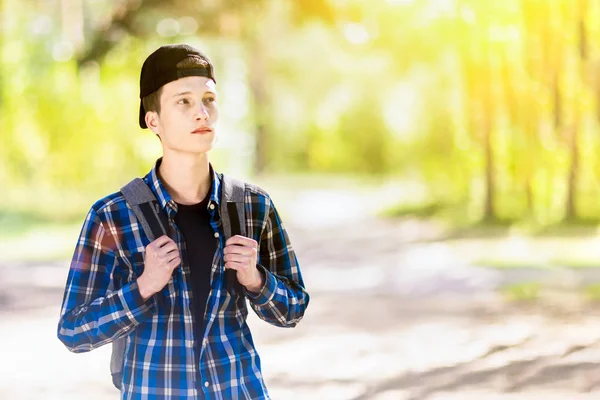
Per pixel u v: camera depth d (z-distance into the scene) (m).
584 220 32.47
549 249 25.78
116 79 34.72
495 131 34.25
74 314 3.83
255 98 66.38
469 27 29.36
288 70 74.06
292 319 4.11
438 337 13.02
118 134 37.50
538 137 32.69
